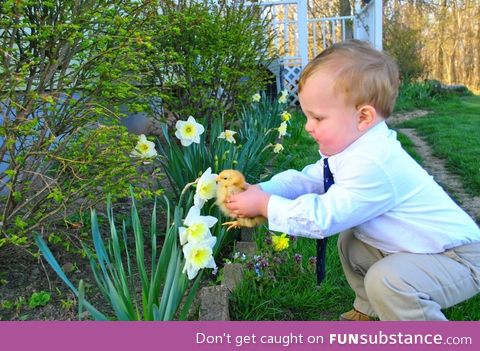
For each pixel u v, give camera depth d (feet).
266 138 15.56
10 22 8.16
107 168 9.11
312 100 6.23
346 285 8.91
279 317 8.09
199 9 16.33
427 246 6.41
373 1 35.47
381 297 6.31
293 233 6.28
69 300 8.30
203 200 6.44
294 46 37.22
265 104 20.12
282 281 8.79
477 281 6.49
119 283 6.85
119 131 8.79
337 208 6.14
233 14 17.43
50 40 9.12
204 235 6.10
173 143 10.95
